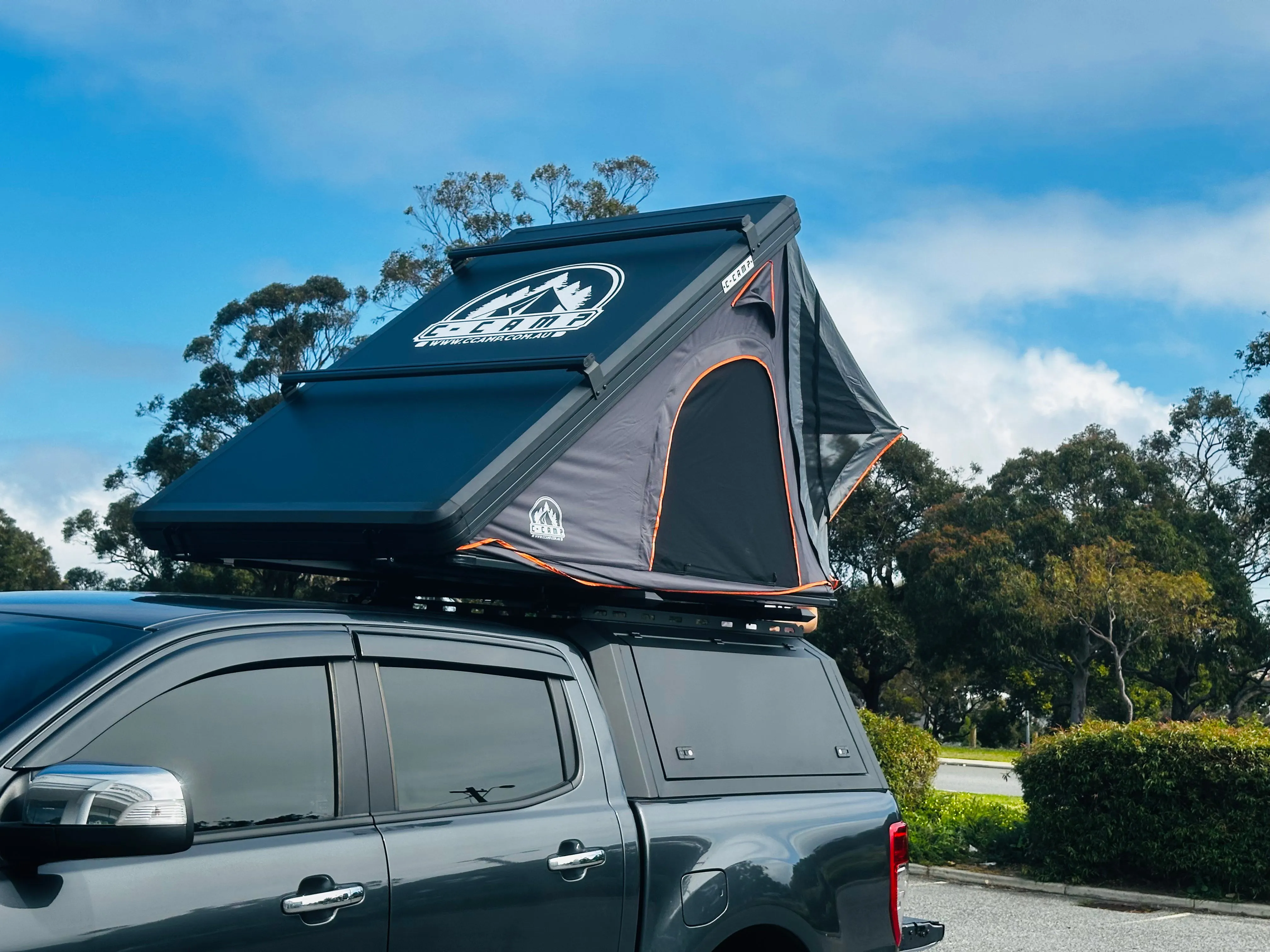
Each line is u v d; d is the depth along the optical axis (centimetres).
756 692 423
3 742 232
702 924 358
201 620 280
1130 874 966
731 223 501
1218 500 5153
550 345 444
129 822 216
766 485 510
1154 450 5444
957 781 2631
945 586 4672
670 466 449
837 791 426
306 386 472
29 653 267
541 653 358
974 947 771
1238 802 908
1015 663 4603
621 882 341
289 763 279
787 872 386
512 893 309
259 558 412
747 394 505
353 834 282
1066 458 4925
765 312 519
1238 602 4759
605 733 363
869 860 420
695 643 418
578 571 390
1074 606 4241
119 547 4575
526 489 380
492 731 331
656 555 434
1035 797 993
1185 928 834
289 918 260
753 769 404
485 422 400
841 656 5297
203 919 245
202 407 4181
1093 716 5631
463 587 429
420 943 287
